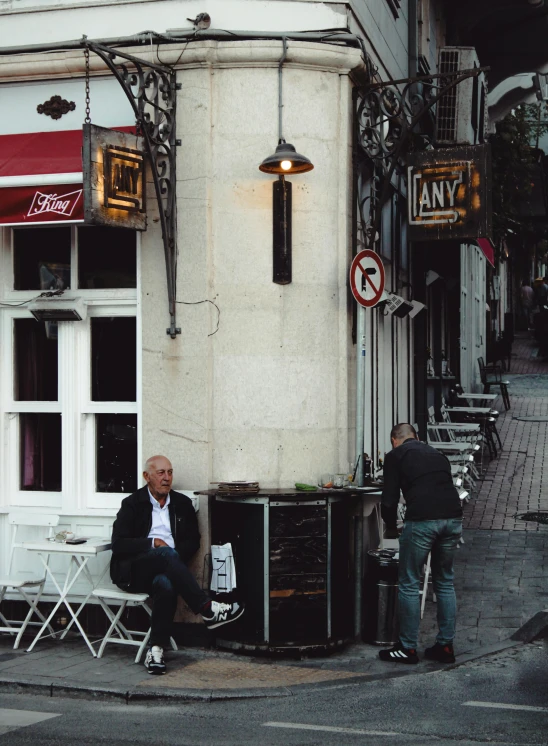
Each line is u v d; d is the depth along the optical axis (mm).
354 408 8812
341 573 8234
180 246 8391
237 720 6363
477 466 15773
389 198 11188
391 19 11398
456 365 18906
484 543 11492
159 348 8445
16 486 9031
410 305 11203
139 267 8492
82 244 8820
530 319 35906
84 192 7641
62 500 8773
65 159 8414
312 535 8008
